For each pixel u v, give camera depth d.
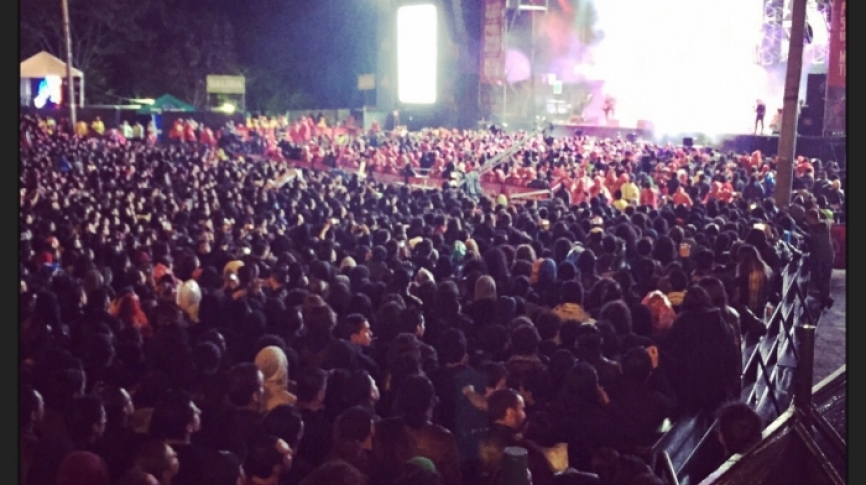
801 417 5.66
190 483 4.84
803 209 13.34
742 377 7.66
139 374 6.19
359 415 5.04
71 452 4.86
